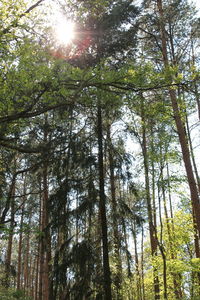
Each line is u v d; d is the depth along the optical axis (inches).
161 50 547.5
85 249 373.7
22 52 266.1
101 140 432.8
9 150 377.7
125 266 413.1
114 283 376.8
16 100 292.7
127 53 428.8
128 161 433.7
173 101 491.8
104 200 402.9
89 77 289.9
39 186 562.3
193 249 675.4
